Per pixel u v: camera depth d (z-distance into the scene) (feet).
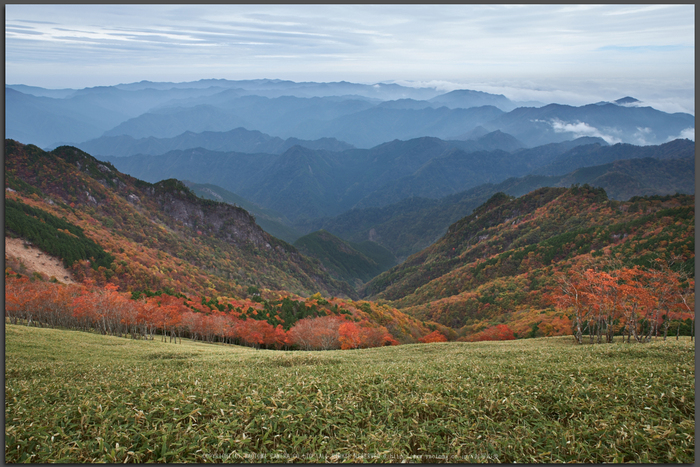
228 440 42.04
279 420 46.32
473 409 49.65
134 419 46.88
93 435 43.98
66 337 175.73
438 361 95.50
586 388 55.26
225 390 58.03
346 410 50.19
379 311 418.92
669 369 63.26
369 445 41.93
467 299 565.53
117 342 186.09
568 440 42.70
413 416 49.06
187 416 47.70
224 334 275.59
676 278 152.76
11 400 55.83
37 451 42.04
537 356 95.09
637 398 51.37
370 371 73.67
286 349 279.08
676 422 45.83
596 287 163.73
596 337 177.88
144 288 514.27
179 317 254.27
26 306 228.84
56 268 456.04
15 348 135.03
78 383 69.10
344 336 238.48
